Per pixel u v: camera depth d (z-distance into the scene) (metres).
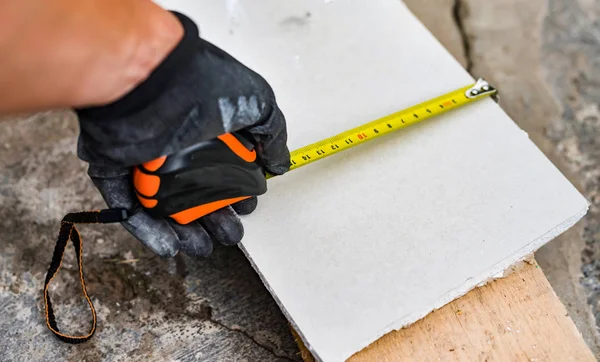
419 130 0.53
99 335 0.55
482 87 0.55
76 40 0.37
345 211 0.51
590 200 0.61
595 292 0.59
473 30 0.67
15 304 0.56
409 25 0.57
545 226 0.51
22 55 0.36
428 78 0.56
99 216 0.46
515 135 0.53
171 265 0.57
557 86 0.65
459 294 0.50
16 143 0.61
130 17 0.39
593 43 0.67
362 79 0.55
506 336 0.49
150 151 0.42
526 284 0.51
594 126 0.64
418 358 0.49
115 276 0.57
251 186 0.47
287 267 0.49
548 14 0.68
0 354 0.54
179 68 0.40
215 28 0.57
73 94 0.38
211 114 0.42
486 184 0.52
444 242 0.50
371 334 0.48
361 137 0.52
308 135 0.53
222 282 0.57
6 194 0.59
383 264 0.49
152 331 0.55
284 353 0.55
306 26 0.57
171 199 0.45
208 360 0.54
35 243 0.58
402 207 0.51
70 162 0.60
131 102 0.40
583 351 0.49
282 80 0.55
